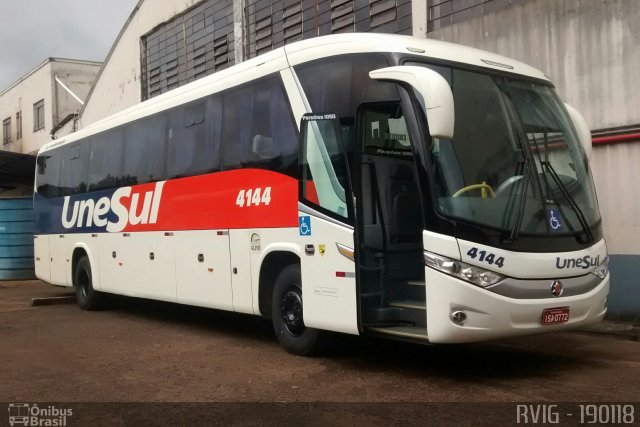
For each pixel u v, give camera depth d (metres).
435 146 5.82
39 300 12.70
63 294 14.59
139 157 10.12
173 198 9.17
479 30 10.24
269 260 7.50
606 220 8.86
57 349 8.05
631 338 8.02
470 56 6.61
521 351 7.44
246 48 15.48
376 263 6.33
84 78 27.38
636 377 6.20
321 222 6.59
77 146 12.22
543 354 7.29
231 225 7.96
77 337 8.91
